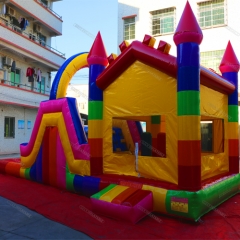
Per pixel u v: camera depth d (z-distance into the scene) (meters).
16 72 19.25
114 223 4.98
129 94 6.16
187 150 5.07
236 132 7.27
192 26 5.07
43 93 20.88
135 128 10.21
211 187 5.56
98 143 6.54
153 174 5.77
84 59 8.24
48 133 7.57
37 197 6.62
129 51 5.97
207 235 4.50
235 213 5.56
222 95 7.09
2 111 17.84
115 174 6.45
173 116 5.46
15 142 18.91
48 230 4.74
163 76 5.64
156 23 19.17
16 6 18.05
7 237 4.44
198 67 5.15
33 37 20.72
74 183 6.72
